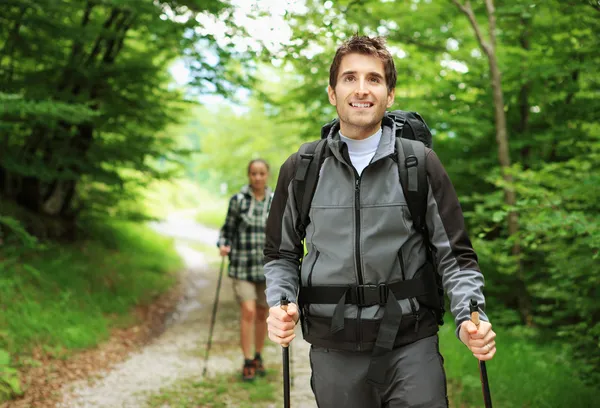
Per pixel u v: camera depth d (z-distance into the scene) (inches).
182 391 174.7
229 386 180.2
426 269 73.0
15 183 353.1
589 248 183.5
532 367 178.4
